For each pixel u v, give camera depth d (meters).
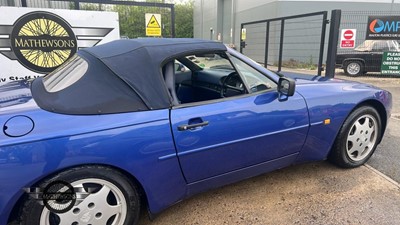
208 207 2.58
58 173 1.80
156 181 2.13
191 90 3.00
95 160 1.87
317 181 2.98
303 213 2.48
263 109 2.47
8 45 4.80
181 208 2.57
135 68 2.12
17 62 4.89
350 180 2.99
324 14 5.55
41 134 1.75
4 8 4.68
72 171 1.83
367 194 2.74
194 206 2.60
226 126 2.30
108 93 2.01
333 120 2.87
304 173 3.14
